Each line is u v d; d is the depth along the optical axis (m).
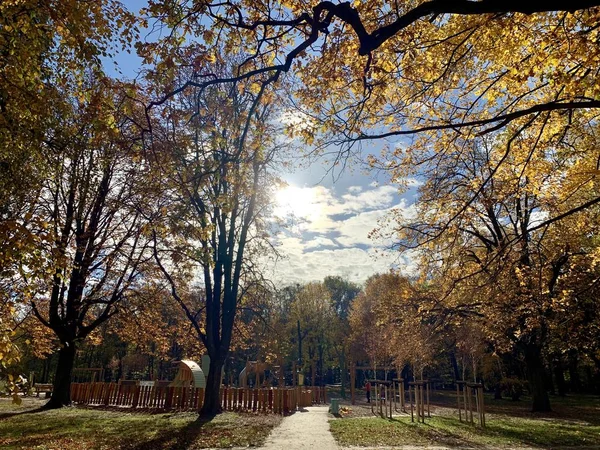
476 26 7.00
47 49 8.74
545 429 15.77
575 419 19.80
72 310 22.92
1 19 7.35
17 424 16.33
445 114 9.13
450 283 12.29
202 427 15.57
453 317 18.58
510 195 10.68
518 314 15.75
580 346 20.83
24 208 12.05
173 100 7.43
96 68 7.28
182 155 8.55
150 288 23.11
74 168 17.52
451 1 4.79
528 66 7.35
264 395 21.91
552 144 9.50
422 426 16.52
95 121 7.17
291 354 59.06
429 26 7.53
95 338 28.03
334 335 56.25
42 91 8.69
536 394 24.39
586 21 6.47
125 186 19.09
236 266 21.09
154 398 23.39
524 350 24.98
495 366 37.50
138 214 17.59
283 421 17.92
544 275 13.17
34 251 6.73
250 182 10.05
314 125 7.99
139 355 49.94
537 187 10.39
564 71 7.49
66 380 23.84
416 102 8.68
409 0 7.24
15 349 6.30
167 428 15.32
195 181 8.74
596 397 43.31
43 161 10.38
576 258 14.28
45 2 7.23
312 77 7.76
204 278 21.14
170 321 31.75
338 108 8.29
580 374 54.75
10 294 9.06
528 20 7.28
